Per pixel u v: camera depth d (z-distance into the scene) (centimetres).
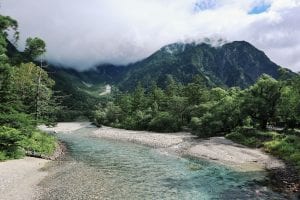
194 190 2752
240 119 7181
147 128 9781
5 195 2422
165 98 11825
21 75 5406
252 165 3878
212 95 10356
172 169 3644
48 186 2753
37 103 5406
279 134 5594
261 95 6625
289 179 3055
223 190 2752
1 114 4078
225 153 4675
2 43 4453
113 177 3177
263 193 2639
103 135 8038
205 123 7438
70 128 10831
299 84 5697
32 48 5784
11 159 3672
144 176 3259
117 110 12712
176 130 8775
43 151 4266
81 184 2852
